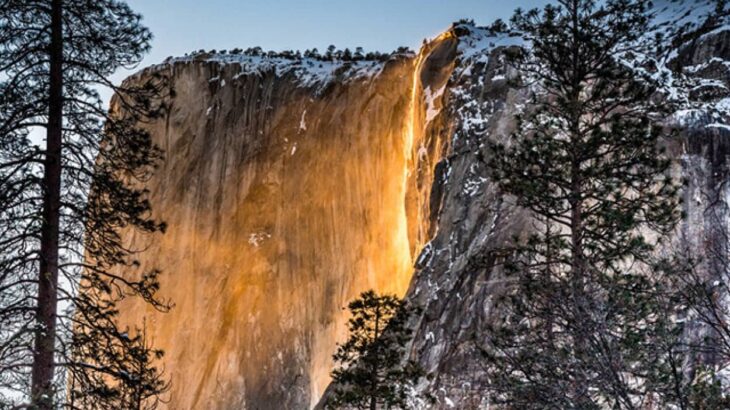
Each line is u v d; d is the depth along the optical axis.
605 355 7.82
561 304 9.93
